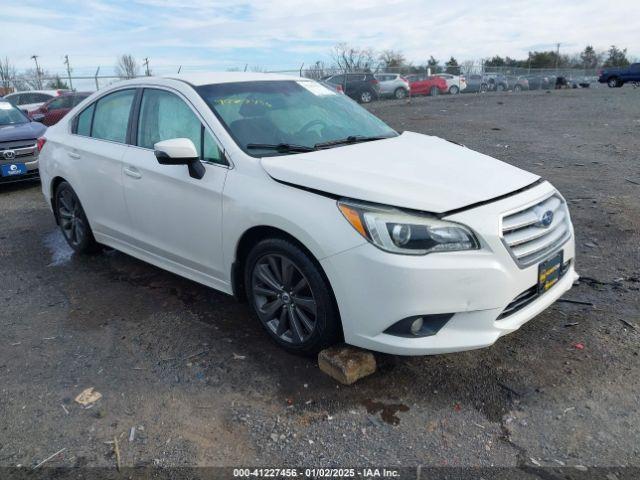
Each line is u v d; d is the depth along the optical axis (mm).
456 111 18688
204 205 3658
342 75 26438
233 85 4133
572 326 3680
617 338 3502
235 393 3137
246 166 3447
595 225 5617
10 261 5434
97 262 5312
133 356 3576
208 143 3729
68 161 5062
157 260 4367
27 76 29172
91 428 2891
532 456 2586
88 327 3996
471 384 3123
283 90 4297
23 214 7281
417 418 2873
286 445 2719
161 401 3092
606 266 4613
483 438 2717
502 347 3475
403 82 28938
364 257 2840
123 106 4594
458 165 3402
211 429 2850
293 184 3176
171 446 2736
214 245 3682
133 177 4250
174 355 3564
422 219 2812
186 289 4586
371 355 3227
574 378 3133
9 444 2793
